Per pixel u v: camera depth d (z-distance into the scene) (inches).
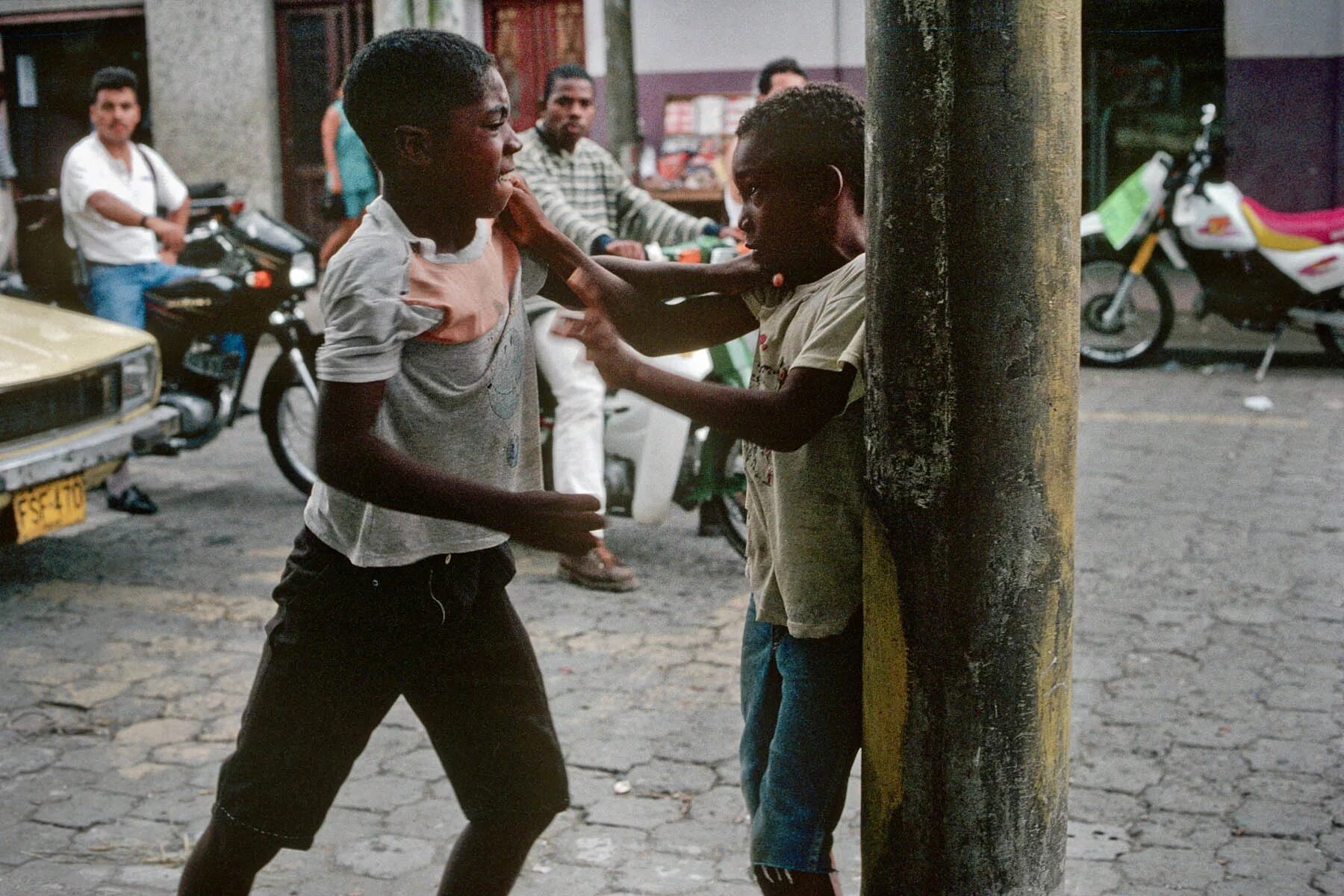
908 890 74.5
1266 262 331.3
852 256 82.0
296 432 249.9
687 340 90.3
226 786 84.4
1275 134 422.9
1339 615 177.3
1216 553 203.5
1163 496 234.7
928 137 65.9
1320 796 130.5
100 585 199.0
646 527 226.7
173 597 193.8
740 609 186.5
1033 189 66.2
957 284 66.8
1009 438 68.4
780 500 81.0
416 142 75.0
